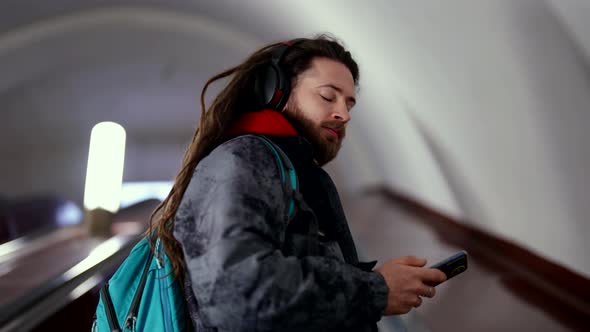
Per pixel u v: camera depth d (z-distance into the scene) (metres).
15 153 17.03
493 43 3.31
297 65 1.26
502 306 3.30
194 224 1.07
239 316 0.96
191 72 14.52
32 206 7.45
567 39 2.67
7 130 16.11
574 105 2.99
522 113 3.54
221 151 1.12
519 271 4.18
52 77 13.98
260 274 0.95
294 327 0.97
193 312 1.15
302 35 8.54
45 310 2.83
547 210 3.87
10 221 6.94
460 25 3.56
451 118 5.15
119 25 11.95
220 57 12.68
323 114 1.25
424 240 5.74
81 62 12.98
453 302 3.42
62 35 11.76
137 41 12.36
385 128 9.22
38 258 3.67
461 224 6.34
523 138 3.72
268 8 8.80
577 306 3.27
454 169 5.98
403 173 9.67
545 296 3.50
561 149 3.32
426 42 4.39
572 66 2.80
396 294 1.08
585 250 3.48
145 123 17.75
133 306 1.23
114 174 4.69
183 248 1.07
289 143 1.18
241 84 1.29
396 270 1.13
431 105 5.61
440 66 4.49
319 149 1.28
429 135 6.51
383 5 4.65
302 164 1.20
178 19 12.16
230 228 0.99
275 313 0.95
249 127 1.22
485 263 4.49
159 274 1.22
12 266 3.45
